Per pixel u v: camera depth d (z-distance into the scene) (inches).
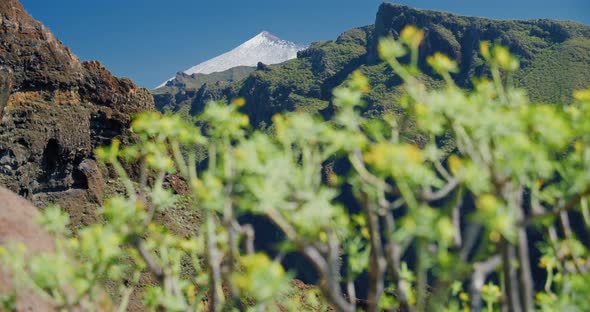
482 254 84.7
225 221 88.5
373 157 75.2
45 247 152.0
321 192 79.7
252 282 71.5
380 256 87.3
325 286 84.4
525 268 79.0
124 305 114.6
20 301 117.3
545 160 75.9
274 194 78.0
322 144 91.9
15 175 429.1
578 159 83.9
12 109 441.7
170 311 101.6
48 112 470.3
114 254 95.1
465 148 81.4
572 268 102.7
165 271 103.3
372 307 87.5
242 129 97.2
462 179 77.7
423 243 77.7
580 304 93.5
